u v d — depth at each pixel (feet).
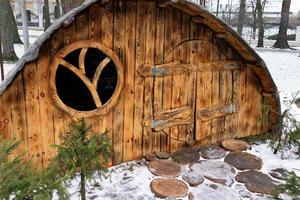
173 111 14.58
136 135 13.84
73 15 10.57
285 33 62.80
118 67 12.59
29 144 11.37
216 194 11.93
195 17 13.75
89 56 13.73
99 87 13.84
